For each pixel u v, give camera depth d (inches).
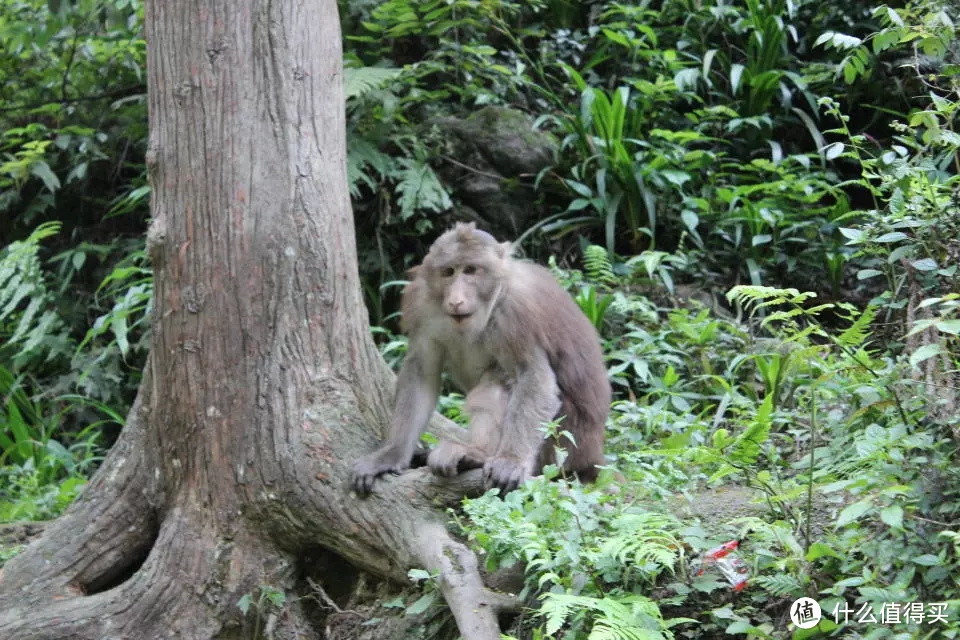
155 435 293.0
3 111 576.4
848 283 489.4
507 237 522.3
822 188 520.7
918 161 297.9
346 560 283.7
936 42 289.0
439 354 306.0
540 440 282.5
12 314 537.0
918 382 251.1
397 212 517.7
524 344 288.0
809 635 219.3
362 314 305.4
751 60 540.4
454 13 530.6
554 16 599.8
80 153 552.4
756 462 314.0
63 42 561.3
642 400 396.8
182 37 282.0
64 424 511.5
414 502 272.7
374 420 296.7
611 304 455.5
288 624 279.1
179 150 283.1
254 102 283.0
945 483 233.9
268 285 283.1
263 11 283.6
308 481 277.3
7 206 569.3
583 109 509.7
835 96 494.3
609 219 491.8
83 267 565.0
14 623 277.0
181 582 279.7
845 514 216.2
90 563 293.1
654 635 214.5
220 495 282.2
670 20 575.2
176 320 284.5
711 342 421.7
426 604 251.6
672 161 503.5
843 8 538.6
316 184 290.0
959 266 260.8
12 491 412.2
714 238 509.4
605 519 243.8
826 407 323.6
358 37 521.7
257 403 281.4
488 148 524.7
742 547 249.1
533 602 243.9
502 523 237.9
